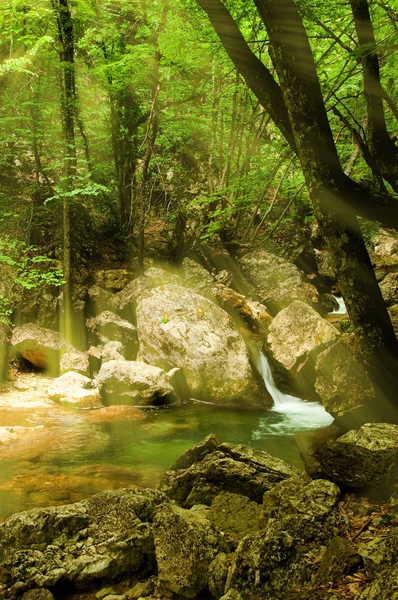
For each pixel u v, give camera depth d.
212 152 18.06
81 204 15.95
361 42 7.10
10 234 14.55
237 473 5.41
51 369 12.79
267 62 12.88
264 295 17.27
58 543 4.58
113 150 16.84
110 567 4.32
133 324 14.20
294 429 9.36
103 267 15.84
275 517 4.43
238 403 11.28
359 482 4.54
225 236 18.19
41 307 13.56
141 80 15.66
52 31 14.48
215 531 4.35
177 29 12.11
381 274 18.06
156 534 4.39
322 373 9.01
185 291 12.96
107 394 10.96
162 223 19.34
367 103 7.37
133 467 7.34
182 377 11.73
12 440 8.44
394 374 6.76
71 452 7.96
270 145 16.48
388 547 3.40
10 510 5.77
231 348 11.95
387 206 6.39
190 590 4.03
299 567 3.62
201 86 17.95
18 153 17.36
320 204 6.52
